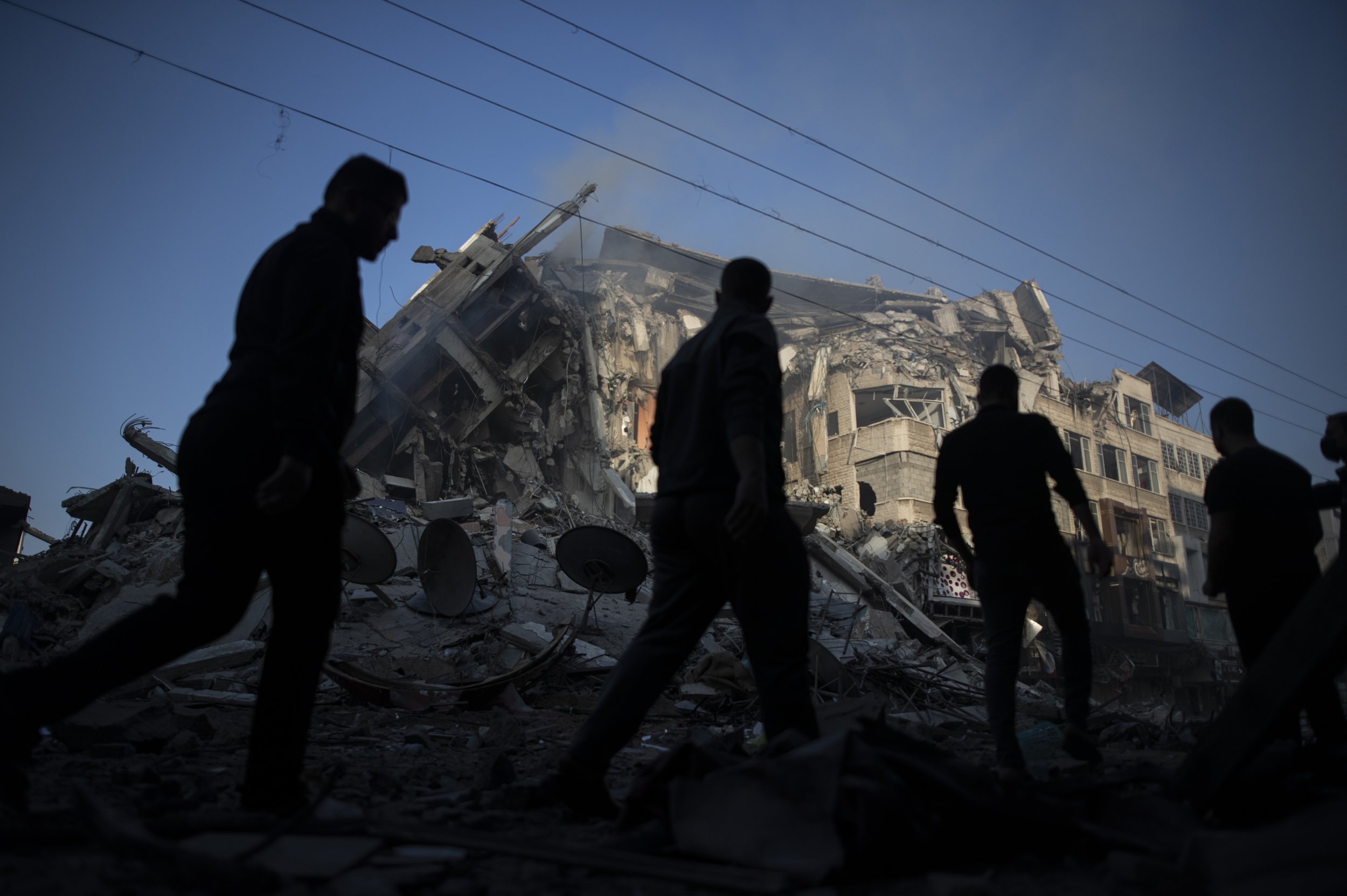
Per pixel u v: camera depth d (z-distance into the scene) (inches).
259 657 383.6
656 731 239.3
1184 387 1923.0
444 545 472.1
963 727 276.5
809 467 1270.9
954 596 1056.8
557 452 985.5
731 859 63.1
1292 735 111.3
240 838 67.6
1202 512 1759.4
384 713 262.1
